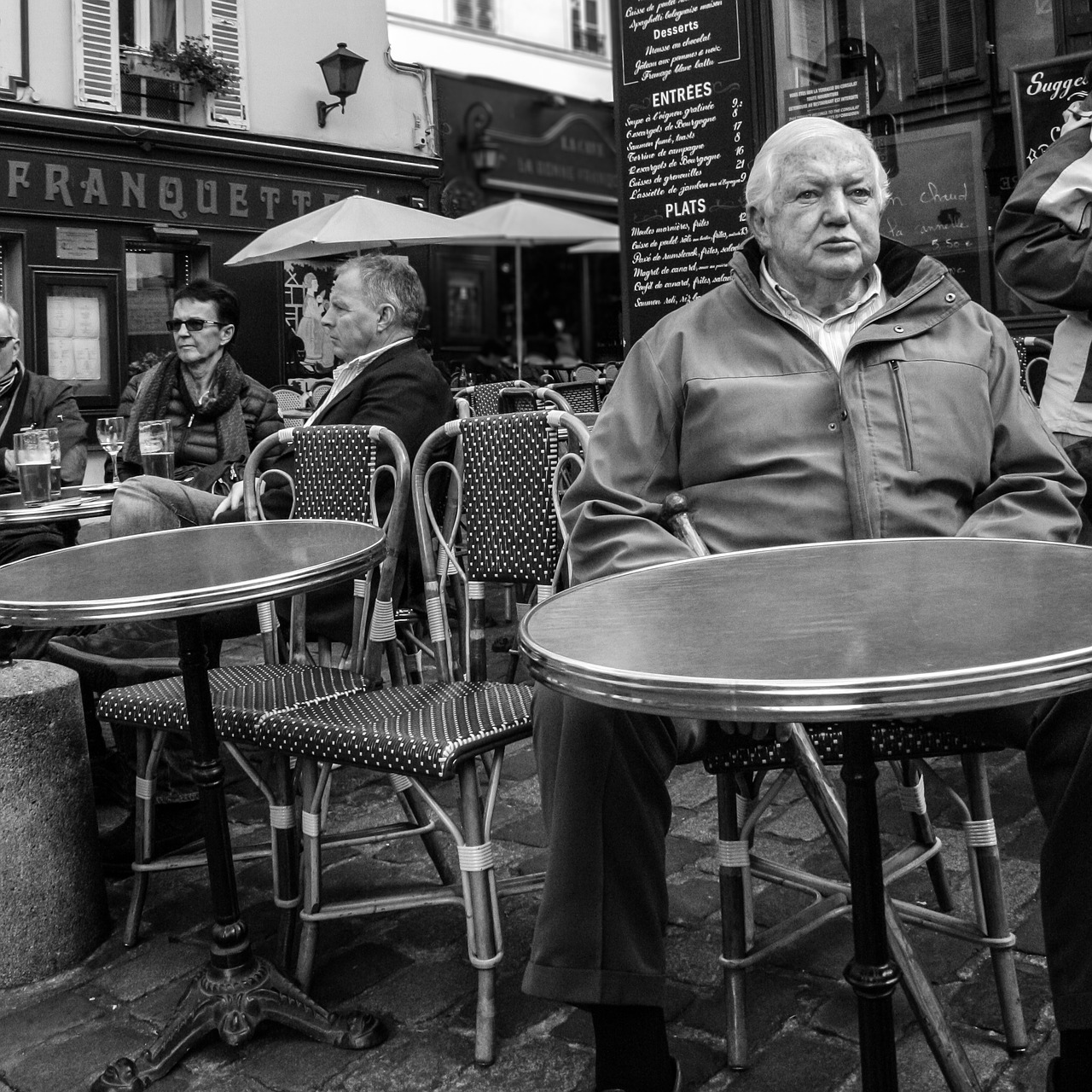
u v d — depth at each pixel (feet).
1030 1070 6.82
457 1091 7.03
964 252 17.39
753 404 7.71
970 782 7.08
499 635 18.12
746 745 6.88
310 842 8.19
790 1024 7.45
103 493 14.69
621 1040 6.43
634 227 18.79
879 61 17.37
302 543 8.43
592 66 65.87
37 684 8.90
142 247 35.55
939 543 6.43
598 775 6.32
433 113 41.55
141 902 9.23
